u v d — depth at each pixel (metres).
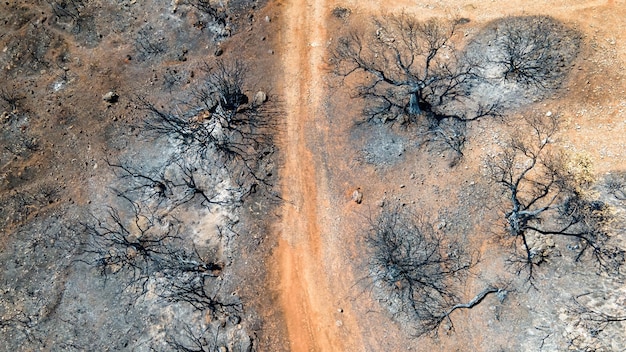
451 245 26.38
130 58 33.78
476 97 29.45
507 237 25.94
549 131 27.86
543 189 26.48
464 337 24.48
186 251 28.16
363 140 29.47
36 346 27.05
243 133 30.36
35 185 31.14
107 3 35.50
